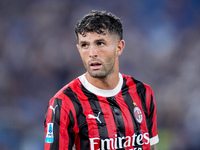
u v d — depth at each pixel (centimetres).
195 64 3925
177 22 4403
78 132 730
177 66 4031
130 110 783
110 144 737
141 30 4353
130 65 4075
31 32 4138
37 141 3170
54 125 721
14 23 4172
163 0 4491
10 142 3045
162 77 3988
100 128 736
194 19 4403
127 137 757
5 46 3981
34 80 3812
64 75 3919
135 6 4478
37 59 3934
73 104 738
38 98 3712
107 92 779
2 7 4247
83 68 3944
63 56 3978
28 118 3388
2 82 3669
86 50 711
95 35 698
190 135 3309
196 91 3647
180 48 4166
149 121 834
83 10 4322
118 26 742
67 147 719
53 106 735
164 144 3253
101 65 712
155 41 4259
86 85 776
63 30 4175
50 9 4291
